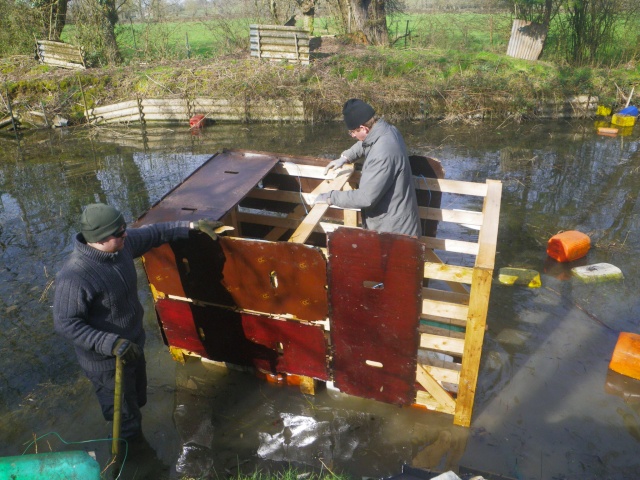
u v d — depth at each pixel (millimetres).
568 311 4934
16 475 2326
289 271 3369
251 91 12133
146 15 16688
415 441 3578
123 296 3119
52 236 6715
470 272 3047
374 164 3629
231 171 4355
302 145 10289
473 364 3363
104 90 12906
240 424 3773
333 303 3395
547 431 3639
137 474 3389
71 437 3674
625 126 11141
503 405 3871
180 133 11461
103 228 2807
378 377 3631
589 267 5582
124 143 10836
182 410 3900
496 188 4211
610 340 4531
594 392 3979
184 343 4102
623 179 8117
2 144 11141
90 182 8633
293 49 13375
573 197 7508
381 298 3256
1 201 7953
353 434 3654
